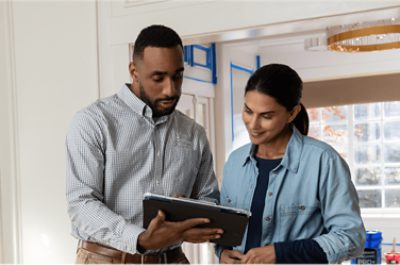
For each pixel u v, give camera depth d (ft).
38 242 10.19
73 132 5.70
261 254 4.64
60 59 9.90
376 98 16.56
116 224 5.21
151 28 5.51
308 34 14.46
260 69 4.80
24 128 10.21
